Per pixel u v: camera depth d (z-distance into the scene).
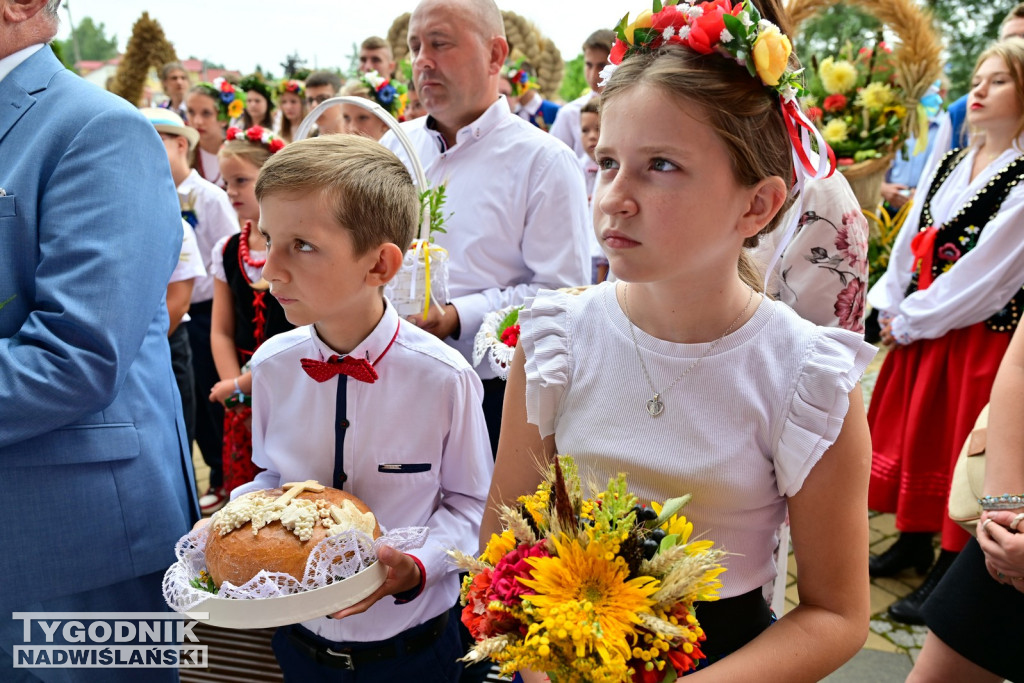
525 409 1.23
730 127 0.91
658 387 1.07
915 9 2.93
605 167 1.01
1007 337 2.63
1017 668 1.54
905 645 2.64
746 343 1.05
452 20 2.34
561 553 0.88
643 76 0.92
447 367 1.52
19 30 1.54
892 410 2.99
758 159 0.95
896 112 2.95
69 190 1.46
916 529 2.90
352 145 1.47
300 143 1.43
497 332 2.09
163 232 1.57
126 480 1.62
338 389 1.51
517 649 0.86
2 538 1.50
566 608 0.82
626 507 0.91
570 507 0.91
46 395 1.40
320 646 1.54
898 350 2.95
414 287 1.95
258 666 2.42
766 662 1.01
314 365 1.48
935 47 2.94
